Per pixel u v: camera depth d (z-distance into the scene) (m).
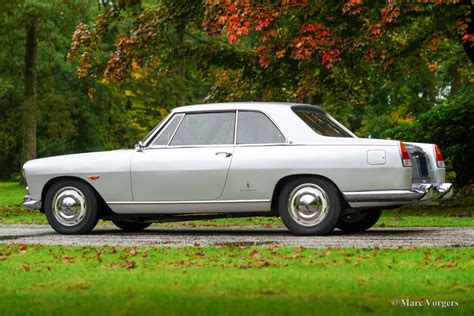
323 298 12.22
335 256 17.69
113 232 25.75
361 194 22.12
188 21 40.72
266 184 22.91
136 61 40.75
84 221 24.53
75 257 18.50
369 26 33.34
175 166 23.72
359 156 22.17
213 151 23.47
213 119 23.75
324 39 33.91
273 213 23.30
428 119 46.44
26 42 74.88
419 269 15.55
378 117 95.81
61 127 79.12
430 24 38.44
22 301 12.42
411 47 40.78
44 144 96.81
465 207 36.41
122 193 24.20
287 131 22.97
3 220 33.00
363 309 11.12
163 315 10.74
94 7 75.69
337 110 48.12
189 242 21.64
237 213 23.64
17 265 17.25
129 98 96.12
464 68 50.22
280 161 22.73
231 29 34.06
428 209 36.38
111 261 17.62
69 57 41.56
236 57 43.06
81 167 24.50
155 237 23.45
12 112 93.38
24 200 25.20
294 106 23.55
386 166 22.00
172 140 23.98
